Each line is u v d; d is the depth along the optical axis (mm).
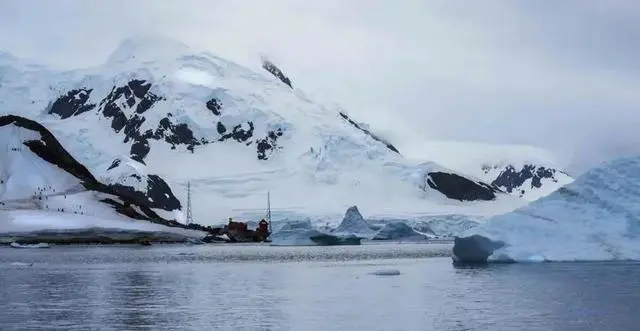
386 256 169750
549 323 55125
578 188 107938
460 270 99688
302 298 72312
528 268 98062
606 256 100375
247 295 76062
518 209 110562
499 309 62219
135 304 68875
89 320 59000
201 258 165500
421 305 65375
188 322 57719
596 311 60594
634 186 104562
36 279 98000
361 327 54625
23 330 54625
